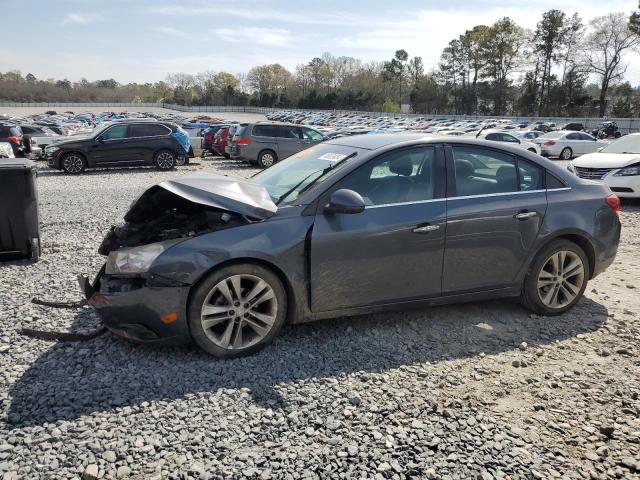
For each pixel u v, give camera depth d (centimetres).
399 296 403
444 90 9938
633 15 6694
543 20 8294
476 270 421
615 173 1057
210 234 356
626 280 570
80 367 350
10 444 268
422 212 399
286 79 13362
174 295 346
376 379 343
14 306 462
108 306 353
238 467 256
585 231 449
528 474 257
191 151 2000
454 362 371
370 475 253
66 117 5881
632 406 319
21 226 605
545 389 336
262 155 1892
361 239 381
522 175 443
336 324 430
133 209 413
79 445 269
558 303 458
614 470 262
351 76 12338
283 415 300
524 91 8869
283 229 367
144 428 284
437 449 274
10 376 337
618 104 7812
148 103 13112
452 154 422
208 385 329
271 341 384
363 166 396
